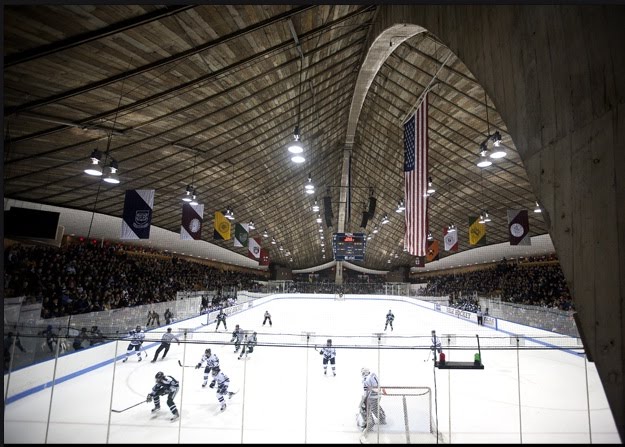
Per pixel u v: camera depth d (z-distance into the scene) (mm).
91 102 9250
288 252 44562
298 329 19062
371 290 39719
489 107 13625
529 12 3418
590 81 2670
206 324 19234
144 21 6820
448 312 26469
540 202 3229
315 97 14867
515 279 28406
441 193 23250
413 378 10086
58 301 12391
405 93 15789
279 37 9430
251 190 22141
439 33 5676
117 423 6840
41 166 12016
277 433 6492
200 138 13789
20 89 8070
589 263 2645
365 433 6383
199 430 6574
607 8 2535
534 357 12773
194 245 28250
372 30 11312
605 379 2465
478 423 7008
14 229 9266
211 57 9031
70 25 6422
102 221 17984
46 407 7531
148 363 11359
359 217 35906
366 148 23484
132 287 18781
